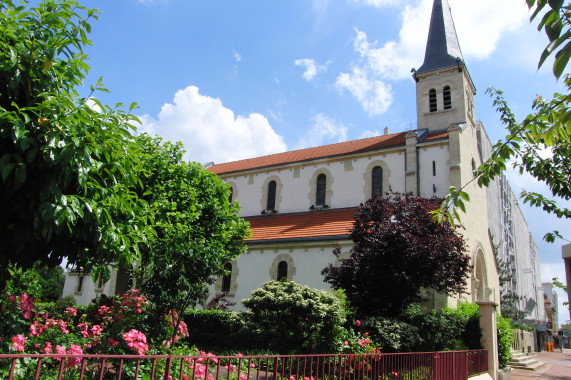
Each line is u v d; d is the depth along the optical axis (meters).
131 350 8.60
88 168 5.44
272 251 26.48
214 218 15.11
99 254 6.34
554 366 30.80
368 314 17.56
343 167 30.45
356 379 10.83
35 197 5.18
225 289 27.64
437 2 34.16
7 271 7.54
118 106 6.45
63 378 7.19
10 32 5.16
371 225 19.09
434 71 31.25
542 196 7.89
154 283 10.27
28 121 4.89
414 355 9.68
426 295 21.89
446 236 17.81
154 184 14.62
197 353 10.72
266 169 33.94
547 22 2.90
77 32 6.02
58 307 19.89
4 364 6.68
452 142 26.30
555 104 4.55
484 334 16.66
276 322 13.72
